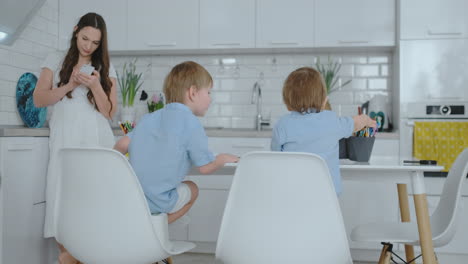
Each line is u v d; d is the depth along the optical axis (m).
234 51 4.05
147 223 1.55
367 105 3.95
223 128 4.13
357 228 2.06
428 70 3.49
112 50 3.97
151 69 4.23
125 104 4.05
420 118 3.47
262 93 4.15
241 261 1.50
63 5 3.96
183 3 3.89
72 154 1.56
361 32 3.71
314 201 1.41
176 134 1.67
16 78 3.35
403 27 3.52
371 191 3.43
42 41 3.70
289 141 1.86
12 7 2.91
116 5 3.94
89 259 1.63
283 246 1.45
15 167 2.54
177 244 1.76
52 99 2.63
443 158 3.39
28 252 2.67
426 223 1.75
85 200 1.58
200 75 1.80
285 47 3.80
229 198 1.48
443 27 3.48
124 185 1.53
